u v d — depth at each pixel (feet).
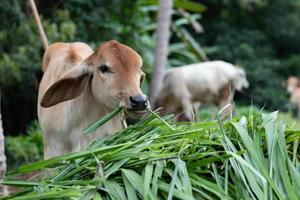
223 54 74.38
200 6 51.16
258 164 15.53
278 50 81.15
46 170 17.01
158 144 15.47
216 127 16.38
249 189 15.12
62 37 42.16
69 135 20.39
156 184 14.74
